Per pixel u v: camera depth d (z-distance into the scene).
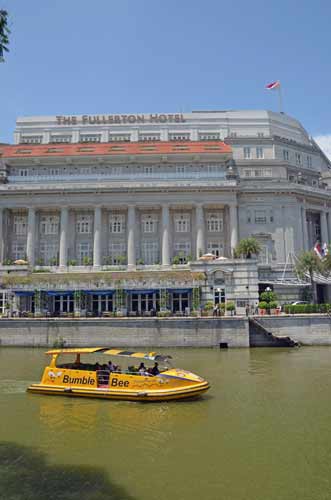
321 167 84.50
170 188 66.81
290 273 65.12
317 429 17.14
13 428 17.41
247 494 11.88
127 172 72.25
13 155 71.50
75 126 84.81
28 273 57.28
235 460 14.15
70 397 22.36
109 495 11.79
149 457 14.39
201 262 53.28
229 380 26.69
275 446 15.36
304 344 44.59
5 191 66.81
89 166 72.25
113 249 69.25
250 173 75.31
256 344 44.03
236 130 84.50
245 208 69.19
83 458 14.30
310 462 13.98
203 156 71.50
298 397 22.25
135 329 43.06
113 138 84.06
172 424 17.86
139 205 67.69
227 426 17.59
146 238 69.50
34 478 12.83
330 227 73.94
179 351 40.44
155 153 71.69
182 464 13.83
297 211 69.75
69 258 68.00
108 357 34.06
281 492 11.99
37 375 28.41
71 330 43.53
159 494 11.87
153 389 21.72
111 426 17.64
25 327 44.12
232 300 51.69
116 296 50.59
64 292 51.25
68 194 67.31
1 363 33.47
